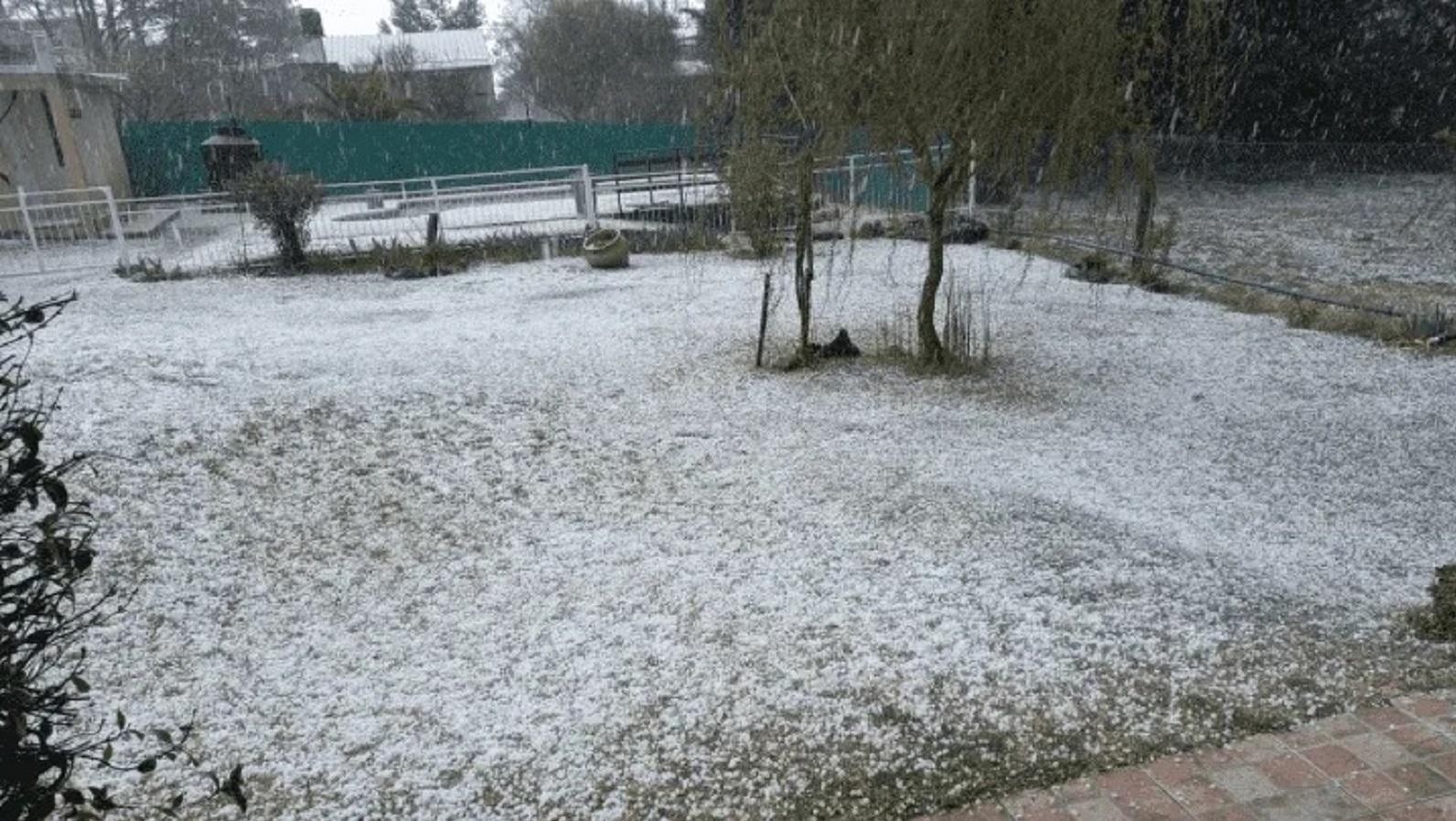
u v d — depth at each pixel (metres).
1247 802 2.45
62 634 1.43
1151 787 2.53
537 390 6.50
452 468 5.20
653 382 6.66
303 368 6.97
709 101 7.09
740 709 2.98
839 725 2.88
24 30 15.35
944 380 6.54
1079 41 6.01
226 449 5.43
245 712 3.12
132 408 5.97
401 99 23.83
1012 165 6.45
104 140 16.56
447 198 14.98
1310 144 18.95
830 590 3.72
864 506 4.52
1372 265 10.91
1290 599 3.54
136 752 2.90
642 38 29.09
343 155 19.84
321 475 5.12
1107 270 10.01
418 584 3.96
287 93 30.69
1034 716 2.89
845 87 5.99
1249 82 18.48
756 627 3.47
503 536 4.38
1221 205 16.23
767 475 4.95
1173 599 3.56
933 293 6.71
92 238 13.59
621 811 2.56
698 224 12.34
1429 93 20.19
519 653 3.38
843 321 8.28
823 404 6.11
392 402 6.23
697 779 2.68
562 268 11.47
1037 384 6.44
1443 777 2.50
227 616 3.76
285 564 4.18
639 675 3.20
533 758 2.80
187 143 18.52
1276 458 5.04
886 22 5.78
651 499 4.72
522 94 32.47
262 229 12.07
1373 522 4.23
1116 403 6.01
